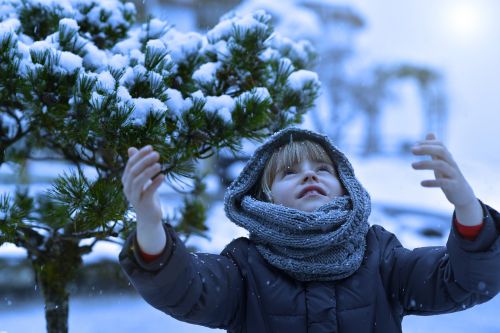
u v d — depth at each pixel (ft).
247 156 8.89
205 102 8.02
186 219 10.45
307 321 5.99
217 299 6.02
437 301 6.07
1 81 7.61
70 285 9.32
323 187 6.62
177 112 7.87
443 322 20.16
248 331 6.14
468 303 5.96
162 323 18.51
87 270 13.80
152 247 5.20
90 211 7.55
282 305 6.07
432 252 6.30
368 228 6.49
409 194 43.83
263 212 6.26
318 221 6.06
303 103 9.41
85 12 9.34
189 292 5.65
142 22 10.13
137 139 7.08
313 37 63.21
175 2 30.40
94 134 7.74
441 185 5.28
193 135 7.95
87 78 7.39
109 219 7.63
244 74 8.80
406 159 70.79
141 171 4.92
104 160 9.35
